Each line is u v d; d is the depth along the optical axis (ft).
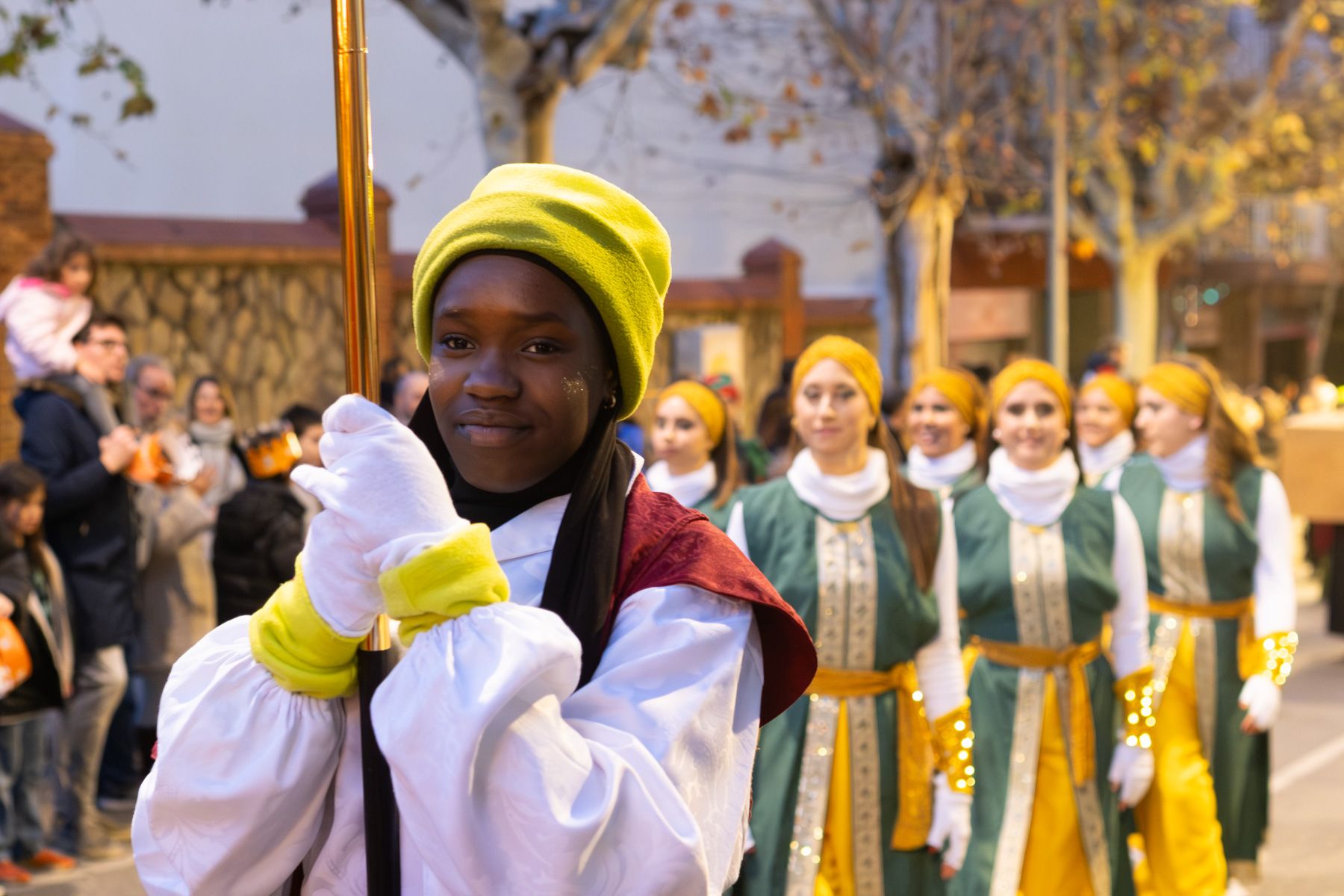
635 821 4.31
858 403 12.13
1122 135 56.03
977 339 61.21
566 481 4.94
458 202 40.88
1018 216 56.80
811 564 12.01
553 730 4.28
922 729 12.11
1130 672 14.19
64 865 17.98
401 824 4.63
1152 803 15.74
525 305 4.64
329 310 34.76
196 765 4.52
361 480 4.43
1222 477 16.46
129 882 17.61
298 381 34.01
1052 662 13.96
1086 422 19.53
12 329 18.65
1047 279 60.75
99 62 26.40
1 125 26.68
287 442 18.90
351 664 4.64
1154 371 16.88
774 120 48.52
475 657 4.24
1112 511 14.24
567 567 4.75
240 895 4.64
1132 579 14.21
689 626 4.67
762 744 12.06
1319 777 23.13
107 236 29.78
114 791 20.47
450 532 4.37
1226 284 77.56
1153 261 58.44
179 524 19.53
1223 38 57.72
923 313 41.27
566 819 4.18
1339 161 63.57
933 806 12.43
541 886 4.18
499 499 4.92
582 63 25.49
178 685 4.72
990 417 14.75
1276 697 16.10
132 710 20.58
